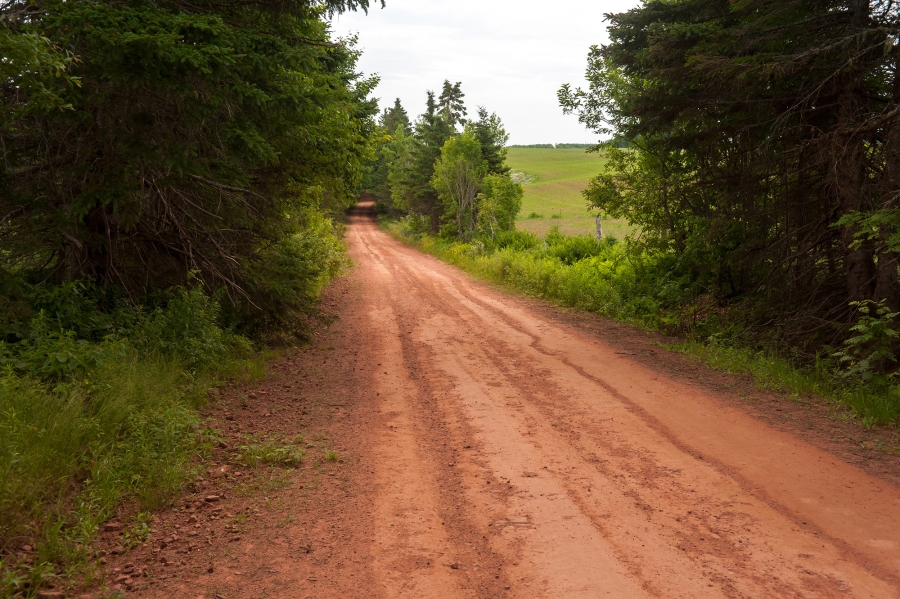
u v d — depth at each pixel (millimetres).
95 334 8609
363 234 63406
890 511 5027
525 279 22812
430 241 47469
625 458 6316
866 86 10914
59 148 8430
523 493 5465
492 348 12336
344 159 12875
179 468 5535
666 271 17609
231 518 4953
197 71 7109
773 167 11781
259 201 11977
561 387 9250
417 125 53812
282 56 7777
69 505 4820
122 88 7742
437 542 4578
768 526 4773
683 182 15172
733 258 13406
